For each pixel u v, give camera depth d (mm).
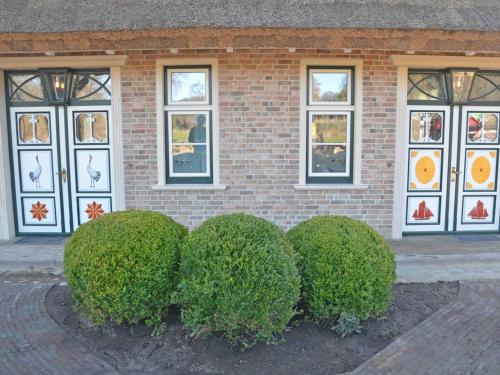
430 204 6879
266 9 5637
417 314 3996
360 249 3514
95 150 6652
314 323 3625
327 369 3102
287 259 3238
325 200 6578
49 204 6816
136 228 3520
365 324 3693
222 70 6316
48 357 3314
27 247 6207
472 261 5695
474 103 6742
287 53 6289
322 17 5539
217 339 3363
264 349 3281
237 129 6418
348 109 6508
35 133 6684
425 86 6680
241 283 3045
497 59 6461
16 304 4285
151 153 6465
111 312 3361
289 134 6438
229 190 6520
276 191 6531
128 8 5723
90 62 6289
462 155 6836
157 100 6355
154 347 3381
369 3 5824
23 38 5578
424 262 5617
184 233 3762
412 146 6738
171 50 5867
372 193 6594
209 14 5547
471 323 3873
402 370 3137
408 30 5523
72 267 3416
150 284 3340
